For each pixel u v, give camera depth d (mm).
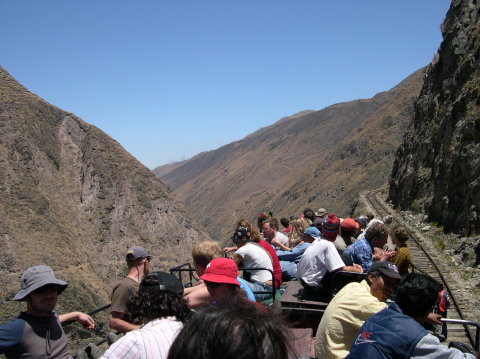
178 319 3531
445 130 28125
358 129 170250
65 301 49219
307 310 6527
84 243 66125
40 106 81312
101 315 50469
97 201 72625
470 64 29438
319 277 6707
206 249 5379
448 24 38875
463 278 15891
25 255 54562
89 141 80375
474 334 10359
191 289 5324
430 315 5984
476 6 33531
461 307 12852
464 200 22734
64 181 73938
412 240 23516
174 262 70938
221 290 4332
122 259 67062
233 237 7449
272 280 6762
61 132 81312
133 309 3617
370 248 7074
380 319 3838
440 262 18406
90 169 75562
